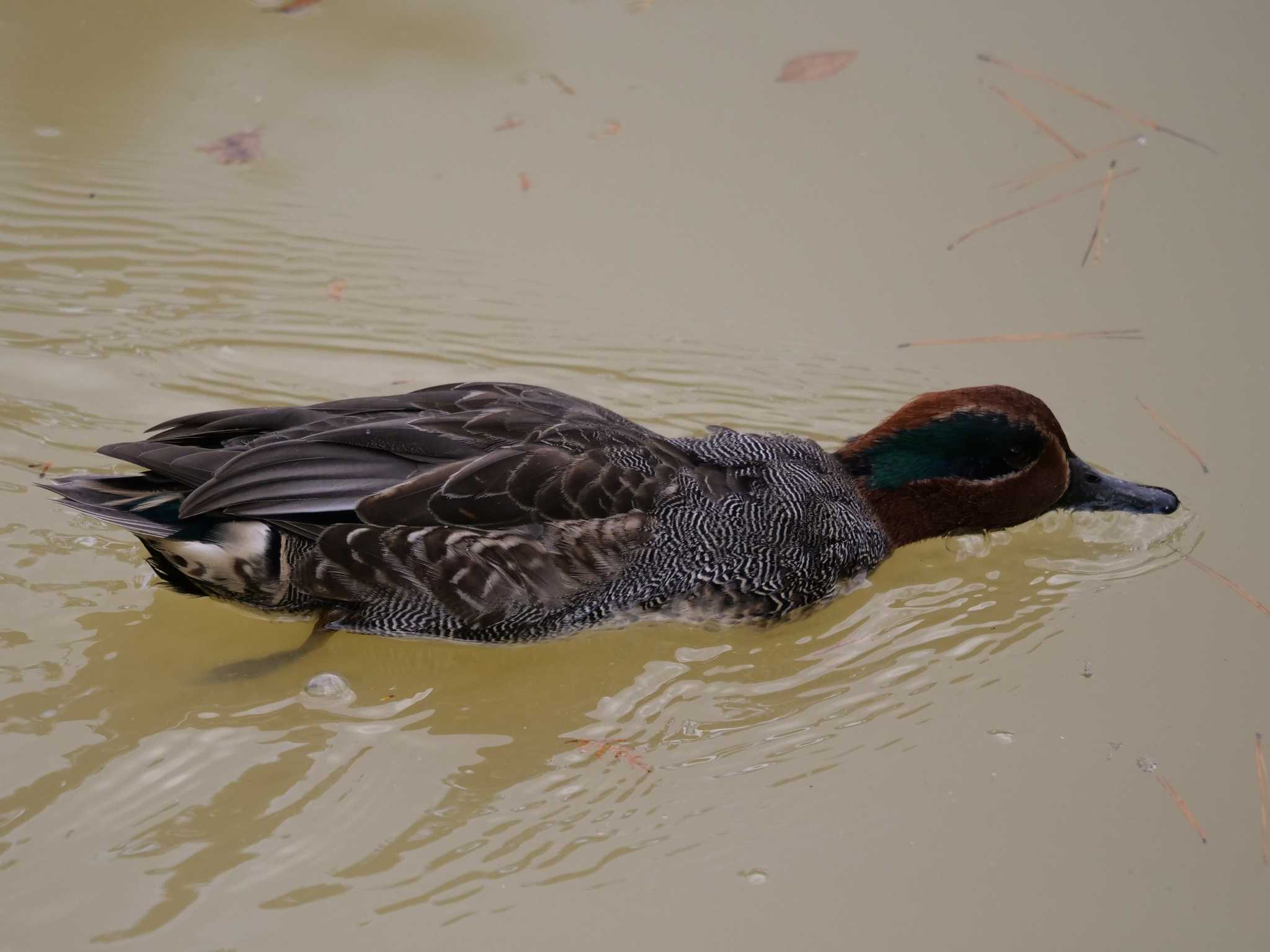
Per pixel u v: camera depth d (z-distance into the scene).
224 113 11.89
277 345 10.09
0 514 8.48
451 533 7.58
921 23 12.92
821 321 10.51
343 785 7.09
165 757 7.12
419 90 12.14
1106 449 9.62
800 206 11.35
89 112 11.80
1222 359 10.22
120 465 8.95
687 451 8.48
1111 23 12.94
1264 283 10.70
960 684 8.14
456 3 13.09
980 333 10.44
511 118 11.96
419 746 7.41
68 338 9.96
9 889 6.30
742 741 7.63
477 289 10.67
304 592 7.71
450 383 9.49
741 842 6.94
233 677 7.66
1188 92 12.22
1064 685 8.11
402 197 11.31
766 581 8.27
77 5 12.78
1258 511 9.25
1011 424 8.85
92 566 8.26
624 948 6.31
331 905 6.40
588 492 7.75
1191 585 8.84
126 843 6.61
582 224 11.18
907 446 8.98
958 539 9.48
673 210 11.30
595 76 12.34
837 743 7.64
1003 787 7.34
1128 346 10.33
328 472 7.50
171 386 9.69
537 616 7.87
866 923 6.53
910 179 11.54
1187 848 6.99
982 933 6.50
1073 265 10.90
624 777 7.32
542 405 8.26
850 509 8.81
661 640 8.32
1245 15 13.03
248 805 6.91
